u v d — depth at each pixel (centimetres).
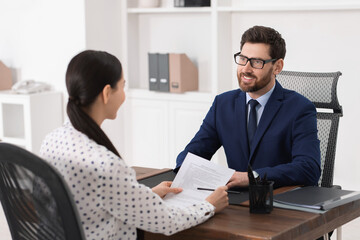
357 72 525
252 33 290
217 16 556
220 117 318
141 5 609
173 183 261
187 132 586
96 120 215
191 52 603
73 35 591
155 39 621
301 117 294
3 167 199
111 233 213
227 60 576
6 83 620
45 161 180
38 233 201
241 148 308
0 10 627
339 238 300
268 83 296
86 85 208
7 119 609
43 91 602
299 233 221
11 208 210
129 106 618
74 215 183
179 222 217
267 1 554
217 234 217
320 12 532
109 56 214
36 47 615
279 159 297
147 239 238
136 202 207
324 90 333
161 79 586
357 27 519
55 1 595
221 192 237
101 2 594
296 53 549
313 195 254
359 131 529
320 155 304
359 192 260
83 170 203
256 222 224
